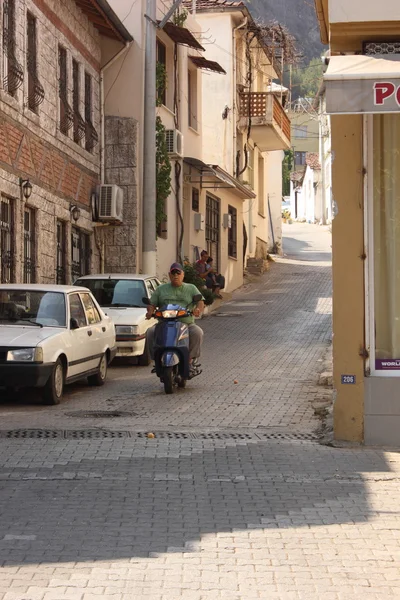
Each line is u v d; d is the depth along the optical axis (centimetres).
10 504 902
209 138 4359
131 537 798
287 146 5178
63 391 1805
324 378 1862
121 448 1174
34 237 2409
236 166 4478
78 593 661
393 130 1219
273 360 2295
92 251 2978
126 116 3092
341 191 1209
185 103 3622
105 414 1509
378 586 682
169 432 1304
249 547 774
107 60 3088
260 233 5378
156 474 1034
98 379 1873
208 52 4359
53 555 746
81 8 2814
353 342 1214
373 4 1175
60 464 1077
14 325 1675
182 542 786
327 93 1022
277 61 5203
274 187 6084
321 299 3891
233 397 1703
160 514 873
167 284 1831
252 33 4681
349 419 1218
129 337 2180
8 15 2189
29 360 1546
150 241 2703
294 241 7275
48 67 2508
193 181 3638
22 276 2277
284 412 1527
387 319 1218
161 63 3350
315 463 1101
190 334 1811
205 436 1274
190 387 1845
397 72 1023
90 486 977
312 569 720
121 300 2312
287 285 4444
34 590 664
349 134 1209
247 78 4616
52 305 1720
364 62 1097
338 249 1211
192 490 966
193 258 3678
